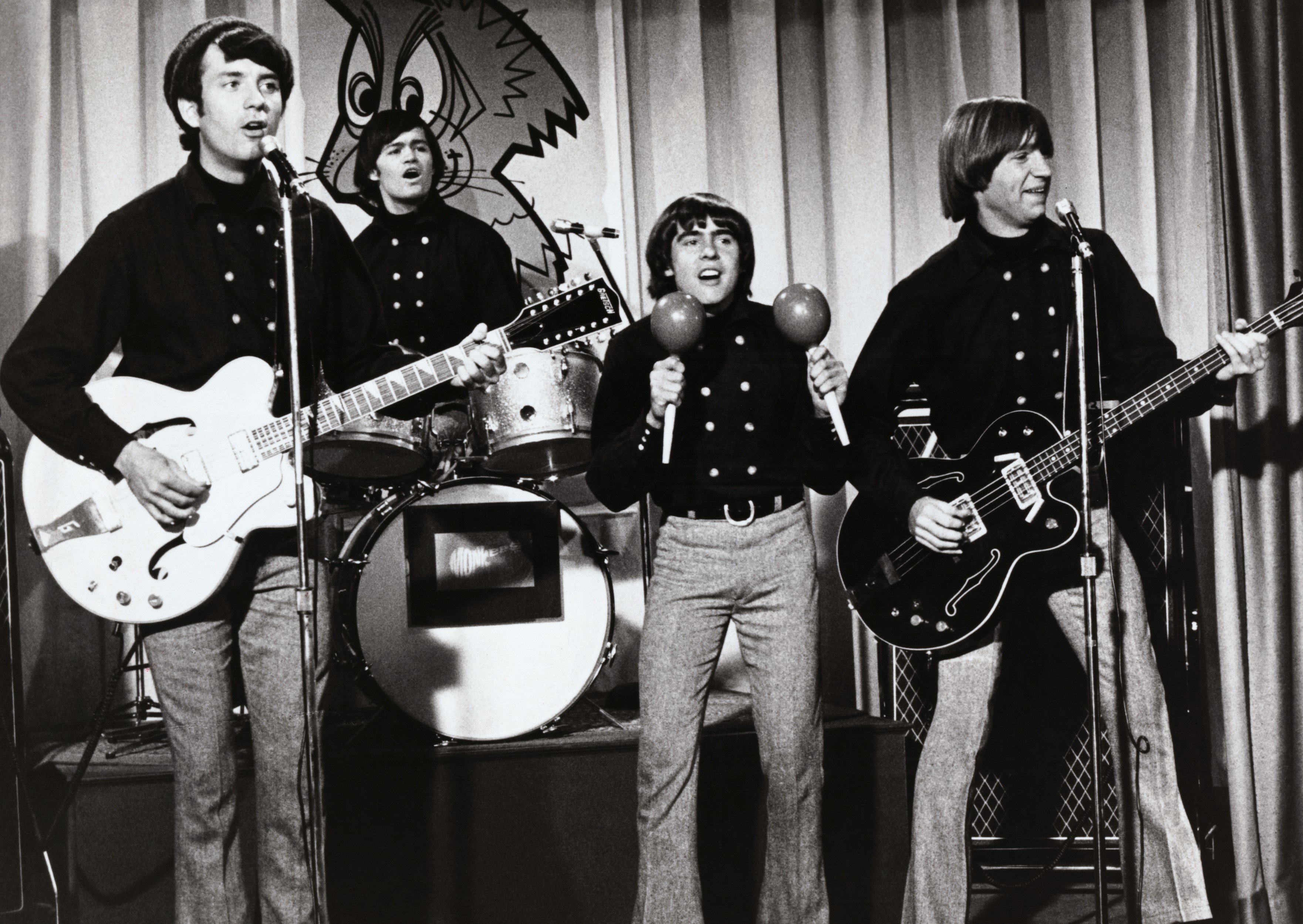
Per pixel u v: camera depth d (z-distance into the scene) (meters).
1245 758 3.03
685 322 2.18
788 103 3.92
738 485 2.33
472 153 3.80
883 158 3.80
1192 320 3.86
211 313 2.33
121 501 2.30
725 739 2.72
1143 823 2.56
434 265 3.42
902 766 2.77
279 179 2.12
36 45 3.28
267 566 2.33
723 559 2.32
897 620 2.60
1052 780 3.00
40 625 3.22
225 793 2.31
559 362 2.87
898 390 2.67
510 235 3.81
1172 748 2.59
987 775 3.02
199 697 2.29
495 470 3.12
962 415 2.68
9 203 3.25
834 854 2.73
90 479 2.31
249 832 2.59
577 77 3.88
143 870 2.56
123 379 2.33
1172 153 3.90
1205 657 3.65
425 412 2.58
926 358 2.64
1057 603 2.62
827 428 2.32
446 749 2.67
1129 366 2.67
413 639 2.78
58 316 2.25
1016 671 3.01
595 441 2.50
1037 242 2.62
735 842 2.71
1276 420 3.09
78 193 3.45
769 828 2.38
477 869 2.65
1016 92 3.73
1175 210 3.89
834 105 3.85
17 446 3.16
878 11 3.82
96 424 2.23
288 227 2.12
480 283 3.47
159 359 2.36
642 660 2.38
